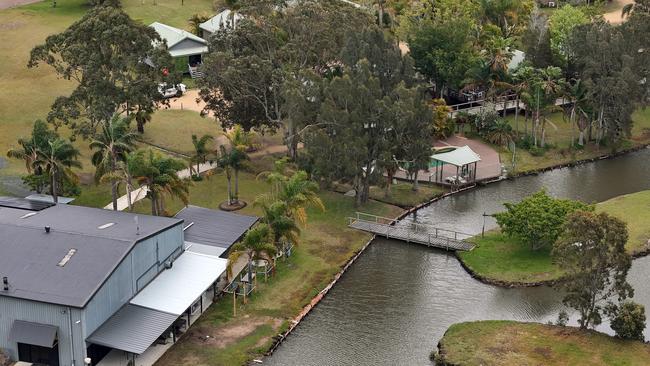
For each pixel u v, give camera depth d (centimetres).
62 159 8769
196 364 6656
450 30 12519
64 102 9875
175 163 8425
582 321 7062
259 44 10375
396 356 6919
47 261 6725
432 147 10375
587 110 11569
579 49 11812
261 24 10500
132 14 17000
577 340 6912
